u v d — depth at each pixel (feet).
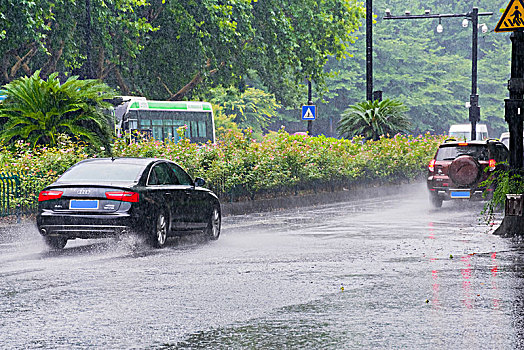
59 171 120.26
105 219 81.87
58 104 143.84
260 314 51.13
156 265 73.20
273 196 158.30
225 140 157.17
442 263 73.05
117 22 232.32
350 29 294.46
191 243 92.58
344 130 230.89
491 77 611.06
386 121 226.17
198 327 47.57
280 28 263.70
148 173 88.02
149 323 48.65
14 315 51.13
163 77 266.77
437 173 144.46
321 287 60.70
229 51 256.73
